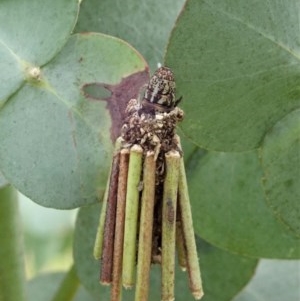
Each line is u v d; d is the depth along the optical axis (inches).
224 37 9.9
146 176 9.5
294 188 10.3
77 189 10.1
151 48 11.0
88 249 11.8
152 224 9.6
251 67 10.1
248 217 11.2
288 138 10.2
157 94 9.6
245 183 11.2
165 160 9.6
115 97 10.2
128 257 9.6
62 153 10.1
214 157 11.1
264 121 10.2
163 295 9.7
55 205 10.1
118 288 9.8
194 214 11.3
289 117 10.2
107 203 9.8
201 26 9.9
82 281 11.9
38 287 13.9
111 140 10.2
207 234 11.3
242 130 10.3
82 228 11.7
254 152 11.1
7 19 10.3
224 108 10.2
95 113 10.2
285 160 10.3
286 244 11.2
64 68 10.2
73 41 10.2
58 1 10.1
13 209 11.7
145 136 9.6
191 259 9.8
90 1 10.8
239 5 9.9
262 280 13.9
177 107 9.8
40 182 10.1
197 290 9.8
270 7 9.9
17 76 10.1
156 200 9.7
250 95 10.2
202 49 10.0
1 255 11.9
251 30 10.0
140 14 10.9
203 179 11.2
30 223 17.1
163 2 10.9
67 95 10.2
